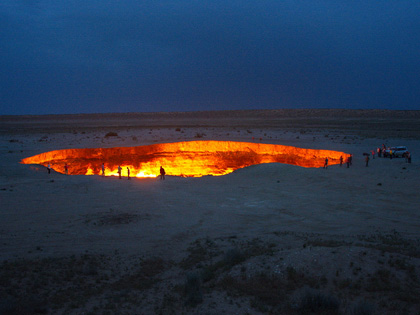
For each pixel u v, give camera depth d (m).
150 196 21.66
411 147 46.62
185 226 15.22
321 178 26.94
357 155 39.81
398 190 22.20
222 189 24.44
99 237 13.38
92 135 69.88
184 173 41.41
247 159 43.62
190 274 9.02
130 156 43.72
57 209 17.62
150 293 8.66
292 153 43.62
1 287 8.54
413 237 13.20
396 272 8.30
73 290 8.76
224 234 14.13
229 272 9.07
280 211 18.08
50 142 54.81
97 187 24.20
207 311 7.24
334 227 14.98
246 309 7.25
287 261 9.05
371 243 11.84
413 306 7.04
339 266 8.62
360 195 21.42
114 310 7.63
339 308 7.09
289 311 7.09
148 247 12.45
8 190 21.84
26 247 11.97
